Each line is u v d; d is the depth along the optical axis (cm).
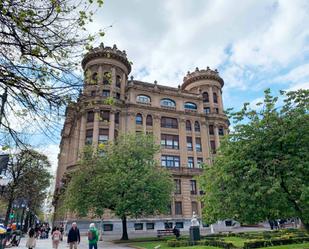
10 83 582
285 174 1170
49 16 575
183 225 4281
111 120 4312
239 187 1265
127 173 2730
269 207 1222
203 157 5012
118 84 4731
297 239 1714
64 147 5069
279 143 1263
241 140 1352
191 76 6016
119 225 3850
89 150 3052
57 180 5500
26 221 4916
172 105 5175
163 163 4644
